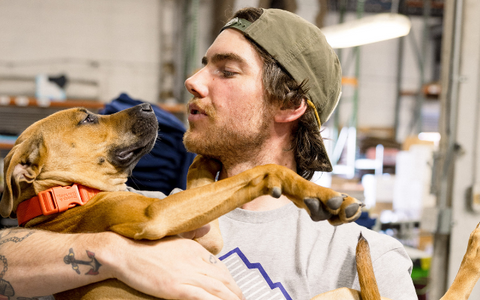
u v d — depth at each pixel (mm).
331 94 1359
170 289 943
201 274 987
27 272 1013
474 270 1186
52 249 1039
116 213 1089
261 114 1260
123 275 973
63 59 7879
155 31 8242
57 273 993
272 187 983
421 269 3305
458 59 2676
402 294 1135
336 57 1398
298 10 7621
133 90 8211
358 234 1264
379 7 8797
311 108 1318
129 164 1482
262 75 1245
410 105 9328
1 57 7645
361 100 9188
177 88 8320
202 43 8297
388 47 9266
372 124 9250
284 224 1260
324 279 1142
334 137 8062
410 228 4281
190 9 8070
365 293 1030
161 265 974
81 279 994
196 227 1024
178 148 2131
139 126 1489
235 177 1028
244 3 7543
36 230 1154
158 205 1031
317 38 1306
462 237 2666
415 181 4668
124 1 8094
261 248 1189
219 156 1299
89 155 1369
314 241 1227
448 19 2734
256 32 1244
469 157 2682
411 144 5473
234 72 1249
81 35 7949
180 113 7656
